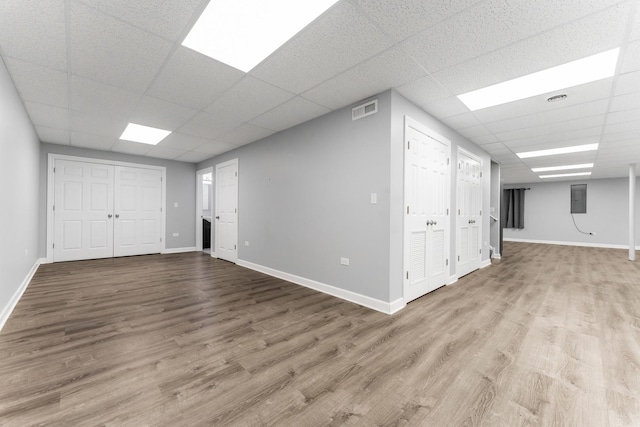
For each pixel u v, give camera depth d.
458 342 2.04
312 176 3.48
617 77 2.36
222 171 5.56
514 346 1.99
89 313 2.54
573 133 3.93
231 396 1.43
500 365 1.74
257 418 1.28
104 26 1.79
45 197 4.77
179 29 1.83
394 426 1.24
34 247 4.18
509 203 10.11
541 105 2.98
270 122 3.62
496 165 6.26
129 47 2.02
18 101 2.78
